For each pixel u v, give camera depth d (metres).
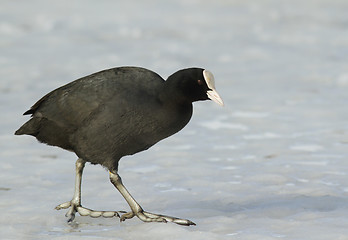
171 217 8.65
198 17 30.34
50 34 26.33
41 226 8.67
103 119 8.37
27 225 8.62
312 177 10.75
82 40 25.38
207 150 12.59
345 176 10.76
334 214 8.76
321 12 31.75
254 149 12.60
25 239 8.08
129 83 8.48
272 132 13.88
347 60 21.88
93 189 10.31
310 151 12.38
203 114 15.54
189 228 8.40
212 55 22.94
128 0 34.72
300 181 10.55
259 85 18.52
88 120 8.46
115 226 8.75
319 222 8.42
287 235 7.98
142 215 8.73
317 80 19.02
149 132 8.52
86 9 31.84
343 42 25.11
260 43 25.06
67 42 24.95
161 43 24.91
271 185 10.34
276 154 12.23
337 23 29.19
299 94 17.31
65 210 9.34
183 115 8.58
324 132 13.74
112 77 8.59
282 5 33.59
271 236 7.89
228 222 8.58
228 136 13.62
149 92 8.46
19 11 30.88
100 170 11.44
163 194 9.99
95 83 8.54
